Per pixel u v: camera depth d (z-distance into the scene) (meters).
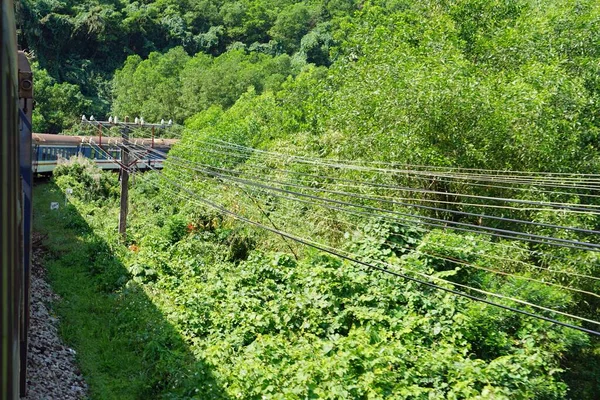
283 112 33.28
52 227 25.39
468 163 17.55
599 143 19.03
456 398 10.61
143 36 73.62
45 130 47.91
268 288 16.58
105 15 67.38
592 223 16.56
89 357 14.52
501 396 10.46
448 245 15.48
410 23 25.11
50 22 61.28
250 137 31.70
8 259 2.49
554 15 21.75
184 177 28.47
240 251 22.12
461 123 17.66
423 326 13.25
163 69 60.81
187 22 81.81
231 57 63.72
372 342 12.70
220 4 87.31
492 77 19.42
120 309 17.19
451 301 13.81
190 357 14.23
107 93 63.50
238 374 12.07
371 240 16.31
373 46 24.05
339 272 15.13
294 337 14.12
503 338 13.16
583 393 14.00
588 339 13.84
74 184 32.12
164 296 18.06
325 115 25.42
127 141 27.05
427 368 11.59
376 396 10.70
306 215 19.95
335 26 71.75
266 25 81.62
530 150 16.98
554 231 15.84
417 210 17.78
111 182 34.84
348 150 19.73
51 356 13.75
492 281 15.05
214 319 15.69
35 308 16.05
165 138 43.38
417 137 17.73
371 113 20.27
